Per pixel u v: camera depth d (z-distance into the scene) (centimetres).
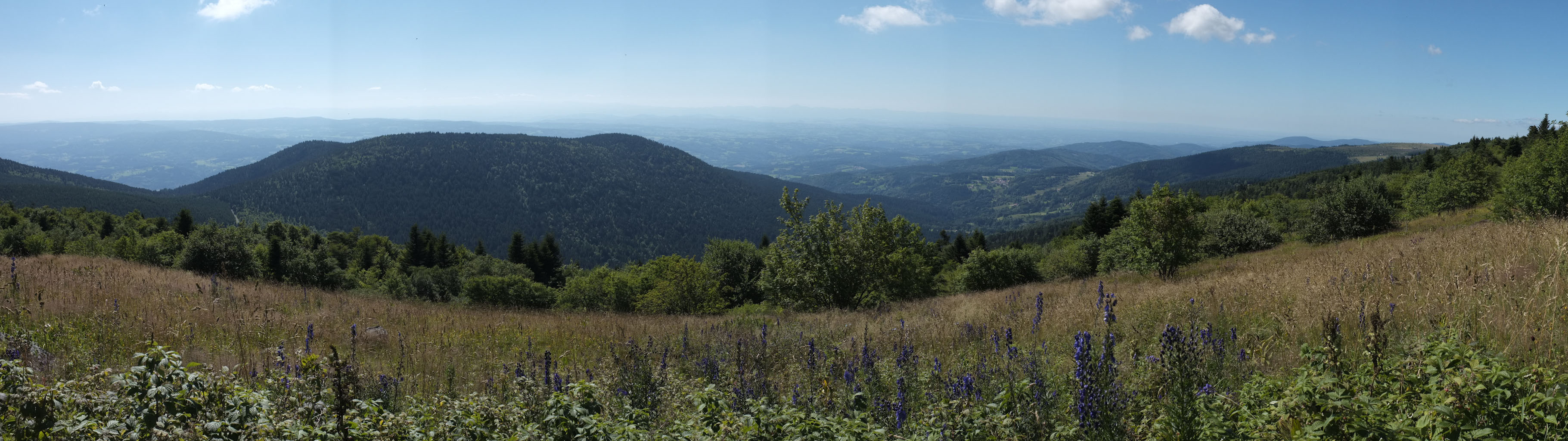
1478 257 772
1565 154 1936
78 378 435
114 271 1505
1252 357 507
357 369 585
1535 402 236
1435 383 270
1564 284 536
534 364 704
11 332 689
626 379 543
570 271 9606
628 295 4191
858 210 2502
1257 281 949
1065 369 561
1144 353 574
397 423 336
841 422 348
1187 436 311
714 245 4784
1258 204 5147
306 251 4331
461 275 6525
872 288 2380
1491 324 465
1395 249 1209
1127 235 2323
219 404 321
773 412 357
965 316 1141
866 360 598
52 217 7731
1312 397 272
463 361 862
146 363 304
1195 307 740
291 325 1015
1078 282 2292
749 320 1563
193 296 1241
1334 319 353
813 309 2402
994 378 524
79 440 280
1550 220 1186
